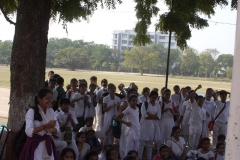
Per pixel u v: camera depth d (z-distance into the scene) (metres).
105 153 7.10
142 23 10.30
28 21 6.45
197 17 9.39
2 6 7.74
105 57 124.19
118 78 64.38
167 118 9.30
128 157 6.21
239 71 2.85
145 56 107.81
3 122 12.84
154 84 50.38
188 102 9.87
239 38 2.88
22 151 4.71
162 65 113.81
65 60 109.50
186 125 9.94
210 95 10.89
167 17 9.06
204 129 10.24
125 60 110.50
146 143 8.81
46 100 4.77
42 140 4.73
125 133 8.07
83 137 7.35
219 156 7.80
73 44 132.75
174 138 8.02
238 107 2.84
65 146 6.58
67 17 7.90
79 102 9.62
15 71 6.48
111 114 9.33
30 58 6.45
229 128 2.89
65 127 7.03
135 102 8.04
